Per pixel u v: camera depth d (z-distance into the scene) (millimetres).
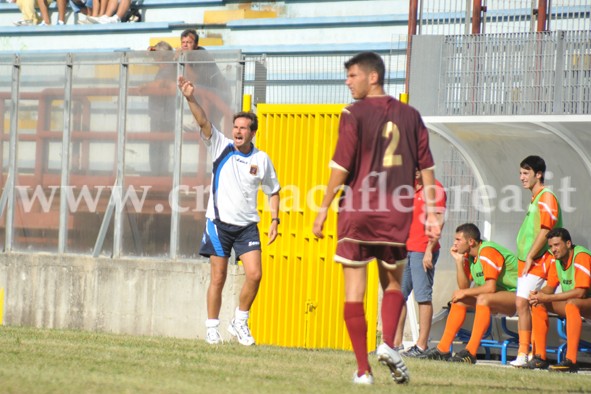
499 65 45344
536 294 35906
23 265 46375
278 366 27469
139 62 46281
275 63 53344
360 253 23469
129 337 37625
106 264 44906
